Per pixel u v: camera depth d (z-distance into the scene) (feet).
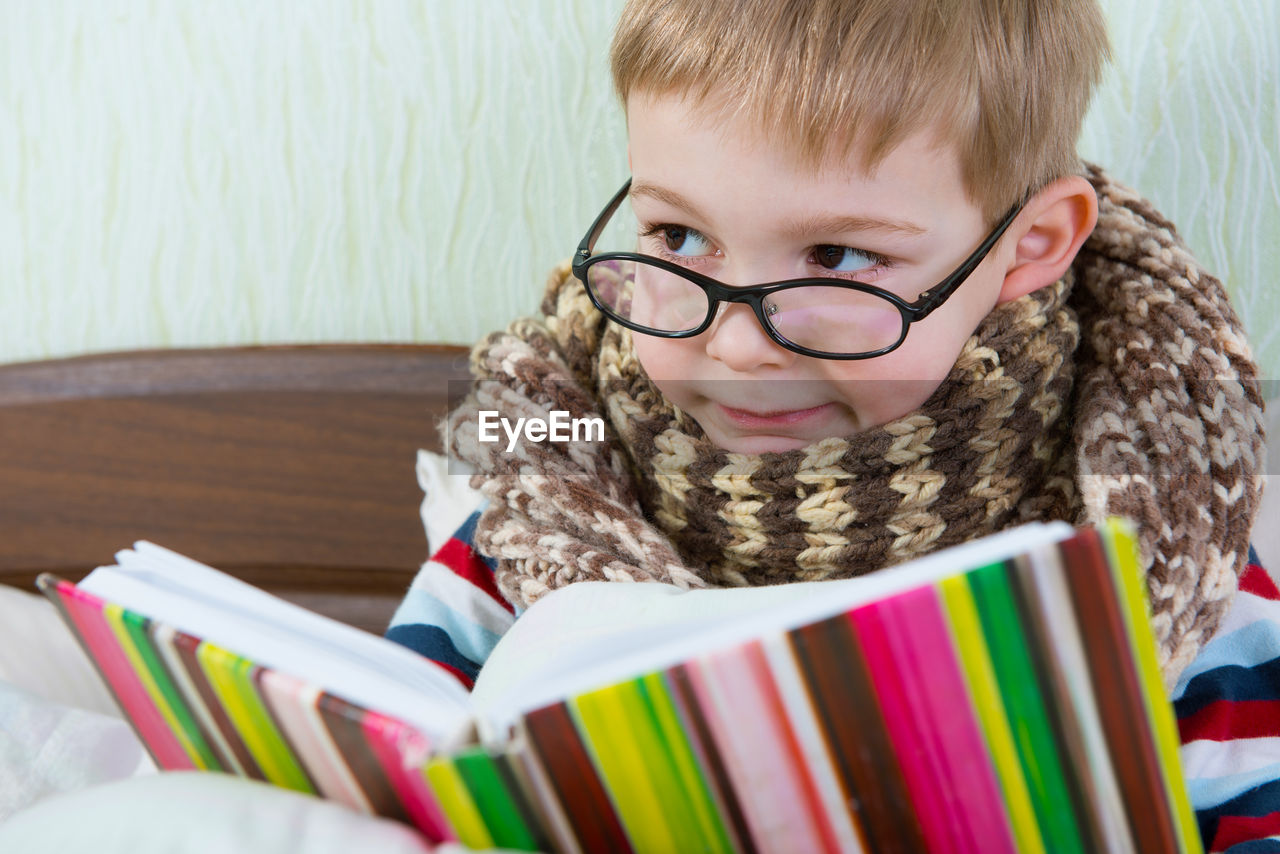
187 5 3.26
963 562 0.90
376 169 3.31
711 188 1.76
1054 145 1.98
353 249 3.40
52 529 3.55
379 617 3.46
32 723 2.35
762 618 0.94
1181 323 2.04
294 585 3.50
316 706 1.04
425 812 1.09
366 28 3.20
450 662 2.35
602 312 2.26
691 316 1.93
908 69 1.69
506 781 0.96
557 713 0.94
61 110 3.40
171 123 3.36
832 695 0.91
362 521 3.40
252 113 3.32
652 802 1.00
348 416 3.34
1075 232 2.05
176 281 3.51
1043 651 0.90
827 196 1.73
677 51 1.76
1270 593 2.17
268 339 3.52
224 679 1.11
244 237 3.44
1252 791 1.85
